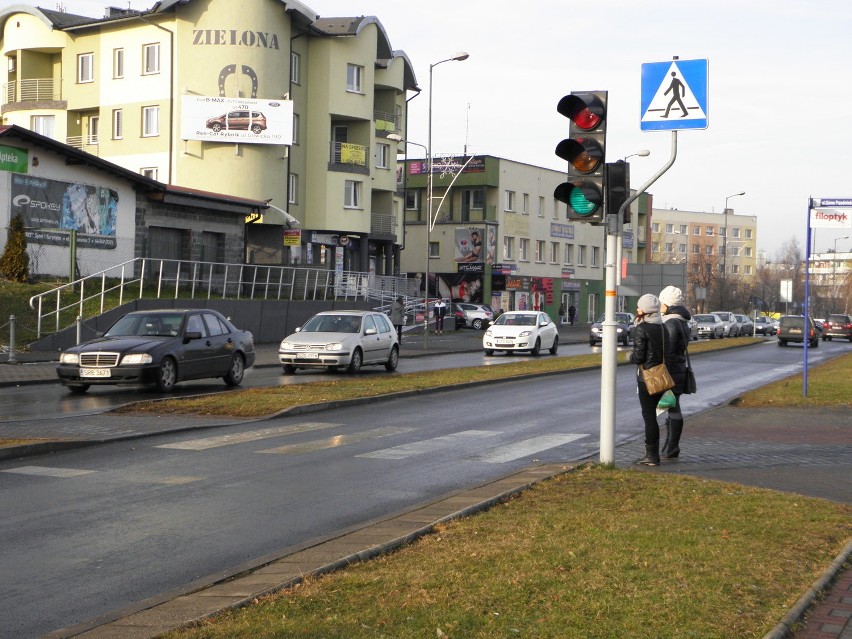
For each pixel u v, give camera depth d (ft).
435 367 91.56
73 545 23.00
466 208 242.17
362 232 180.55
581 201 32.32
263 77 160.04
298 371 82.53
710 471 34.06
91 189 113.70
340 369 85.35
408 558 20.21
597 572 18.92
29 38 170.09
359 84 179.73
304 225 175.42
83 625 16.35
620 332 151.02
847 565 20.52
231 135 157.99
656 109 31.86
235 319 121.90
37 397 57.82
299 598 17.16
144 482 31.27
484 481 31.22
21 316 93.76
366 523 24.16
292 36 167.12
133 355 58.90
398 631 15.28
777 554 20.88
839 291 479.82
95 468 33.73
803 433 45.42
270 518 26.22
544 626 15.55
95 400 55.98
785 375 91.30
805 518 24.82
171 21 159.43
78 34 168.14
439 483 31.89
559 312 257.34
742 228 479.00
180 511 26.96
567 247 271.69
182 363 61.77
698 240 465.47
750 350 152.97
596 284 285.64
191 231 131.03
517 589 17.61
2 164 101.14
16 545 22.93
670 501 26.86
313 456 37.22
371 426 46.78
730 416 52.75
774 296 372.58
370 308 158.61
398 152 208.03
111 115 165.89
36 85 171.42
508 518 24.41
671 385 34.94
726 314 219.61
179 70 159.12
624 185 31.81
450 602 16.80
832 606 17.57
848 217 63.46
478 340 153.58
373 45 181.27
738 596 17.53
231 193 159.43
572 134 31.94
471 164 238.27
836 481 32.24
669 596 17.33
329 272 147.23
